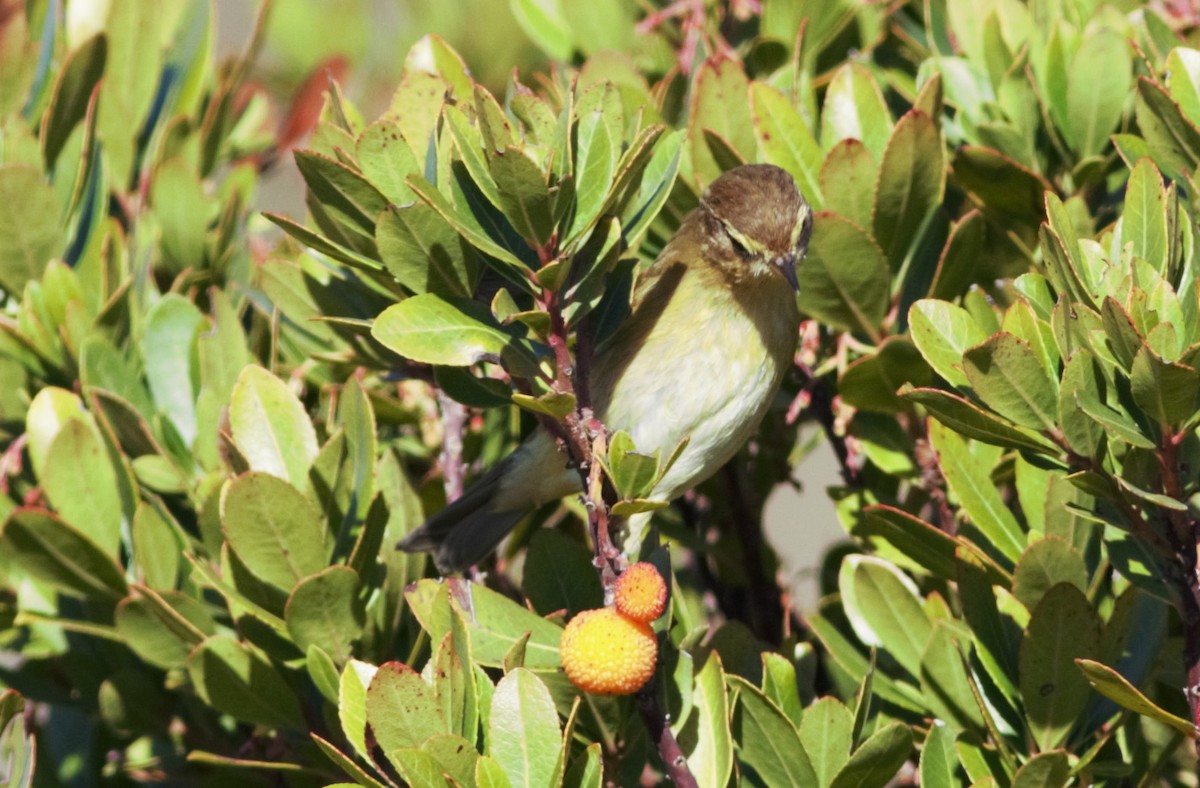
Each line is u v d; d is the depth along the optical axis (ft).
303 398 29.94
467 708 17.76
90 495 24.63
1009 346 18.51
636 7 33.32
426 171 19.97
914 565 25.93
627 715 21.20
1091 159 26.43
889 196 25.09
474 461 31.68
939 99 25.81
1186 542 18.86
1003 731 21.79
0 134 30.55
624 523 22.54
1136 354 17.57
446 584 18.84
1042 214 27.04
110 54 31.09
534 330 19.16
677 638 25.98
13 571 26.81
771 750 20.63
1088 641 20.45
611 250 19.45
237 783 26.76
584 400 19.92
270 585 22.95
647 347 28.68
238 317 28.22
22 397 27.96
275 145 35.40
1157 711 18.58
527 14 34.09
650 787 29.09
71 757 30.91
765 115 27.43
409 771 16.74
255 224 35.68
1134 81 27.40
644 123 26.63
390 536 25.38
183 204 29.22
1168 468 18.54
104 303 28.14
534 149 19.84
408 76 23.72
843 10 31.40
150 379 26.76
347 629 22.50
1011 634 21.85
